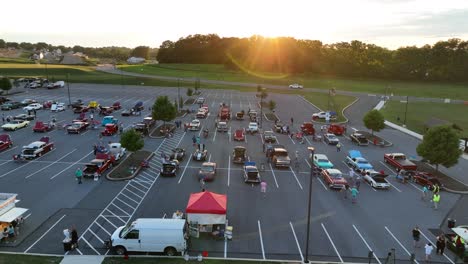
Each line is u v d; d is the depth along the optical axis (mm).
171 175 41656
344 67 192125
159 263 24000
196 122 68875
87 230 28234
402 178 43312
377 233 29859
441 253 26938
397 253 26844
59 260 23906
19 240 26344
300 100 113375
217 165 46875
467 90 152250
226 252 25891
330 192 39000
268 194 37594
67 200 33906
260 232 29156
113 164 44344
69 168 43156
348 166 49406
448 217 33656
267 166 47562
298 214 32906
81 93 110250
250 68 194625
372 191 40031
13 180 38625
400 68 191000
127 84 134375
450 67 185875
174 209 32750
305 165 48781
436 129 45156
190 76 167625
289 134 67875
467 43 191500
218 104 100188
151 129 66500
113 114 80500
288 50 192500
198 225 28016
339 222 31594
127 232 24906
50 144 50406
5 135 51562
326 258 25672
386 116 90500
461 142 62438
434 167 50000
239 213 32531
